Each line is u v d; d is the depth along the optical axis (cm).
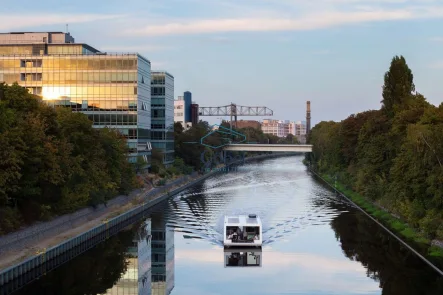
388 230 8875
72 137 9544
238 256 7438
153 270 6781
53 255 6694
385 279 6131
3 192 6438
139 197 12175
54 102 15175
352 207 11656
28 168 7238
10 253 6378
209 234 8962
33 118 7694
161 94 18325
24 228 7038
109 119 15225
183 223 9938
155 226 9712
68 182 8650
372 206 11200
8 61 15175
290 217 10438
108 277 6462
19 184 7119
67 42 16812
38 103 8612
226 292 5788
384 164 11206
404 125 9888
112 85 15188
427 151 7462
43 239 7281
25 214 7369
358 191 12900
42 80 15150
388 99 12131
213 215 10731
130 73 15175
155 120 18325
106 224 8781
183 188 15612
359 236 8550
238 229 7931
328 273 6444
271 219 10250
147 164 15588
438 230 7094
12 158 6419
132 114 15200
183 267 6888
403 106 11331
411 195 8369
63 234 7675
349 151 14938
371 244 7950
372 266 6712
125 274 6612
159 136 18325
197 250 7838
